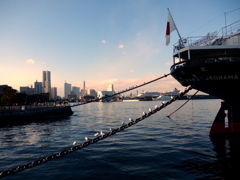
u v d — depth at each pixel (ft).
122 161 46.68
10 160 51.08
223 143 60.54
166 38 67.31
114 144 65.21
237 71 52.95
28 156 54.44
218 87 60.13
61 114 206.80
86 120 164.76
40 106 219.82
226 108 72.64
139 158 48.55
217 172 38.14
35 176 38.91
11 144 71.61
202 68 55.42
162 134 81.46
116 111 291.79
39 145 68.44
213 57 53.52
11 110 176.96
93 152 55.57
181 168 40.75
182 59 75.46
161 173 38.37
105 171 40.50
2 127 129.70
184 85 69.10
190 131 85.87
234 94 63.16
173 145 60.80
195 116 155.02
